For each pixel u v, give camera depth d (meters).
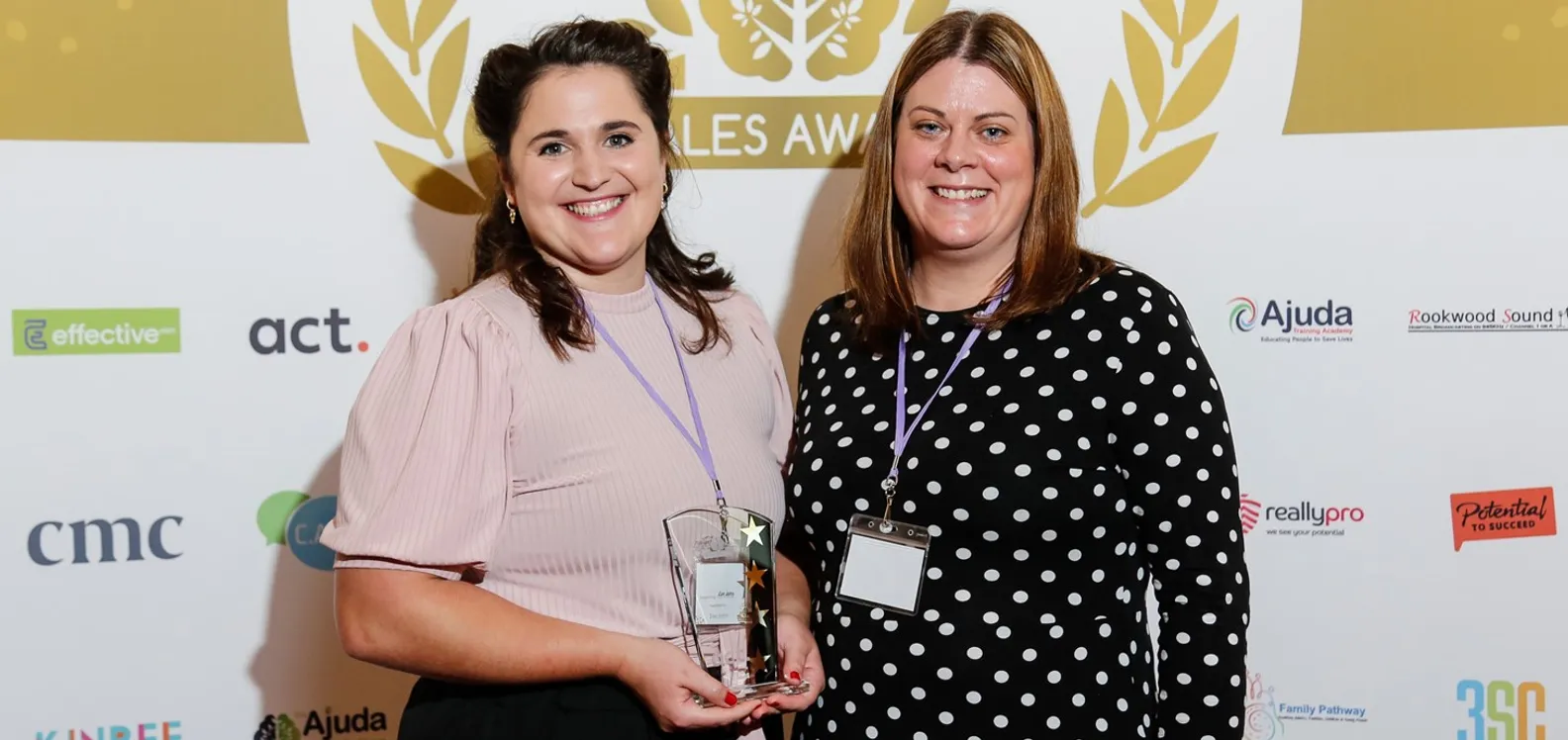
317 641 1.99
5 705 1.91
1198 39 1.98
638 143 1.38
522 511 1.30
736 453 1.41
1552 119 1.92
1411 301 1.96
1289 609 2.02
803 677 1.39
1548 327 1.94
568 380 1.32
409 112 1.96
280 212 1.94
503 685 1.29
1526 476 1.96
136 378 1.92
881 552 1.39
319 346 1.96
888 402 1.46
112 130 1.89
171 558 1.94
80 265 1.89
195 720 1.97
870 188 1.51
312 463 1.97
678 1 1.98
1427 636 1.99
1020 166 1.42
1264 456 2.01
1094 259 1.43
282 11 1.92
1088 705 1.33
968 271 1.48
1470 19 1.92
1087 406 1.34
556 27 1.40
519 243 1.40
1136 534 1.39
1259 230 1.99
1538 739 1.98
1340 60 1.95
